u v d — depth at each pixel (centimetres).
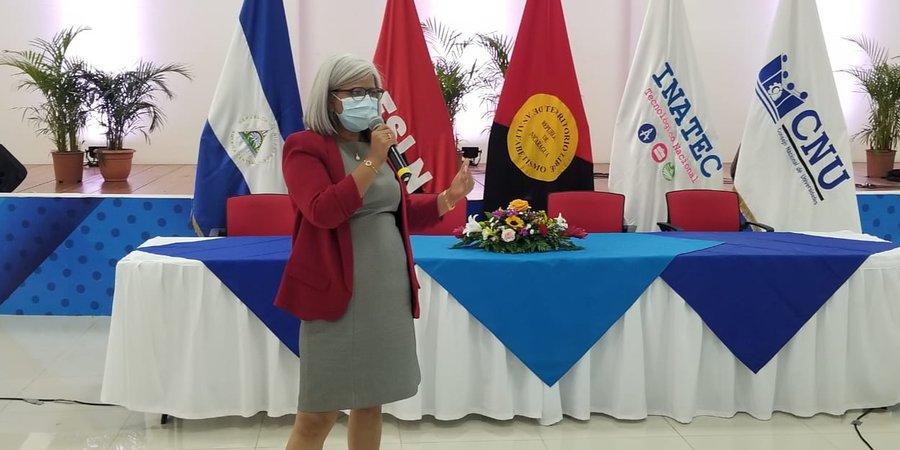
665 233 392
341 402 203
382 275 204
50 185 575
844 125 446
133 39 808
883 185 594
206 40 817
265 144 450
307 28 841
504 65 716
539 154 466
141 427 314
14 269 472
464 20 841
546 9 457
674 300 314
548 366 309
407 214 227
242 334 301
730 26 849
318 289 199
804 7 445
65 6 793
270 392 308
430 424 318
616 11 851
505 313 305
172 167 779
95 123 795
